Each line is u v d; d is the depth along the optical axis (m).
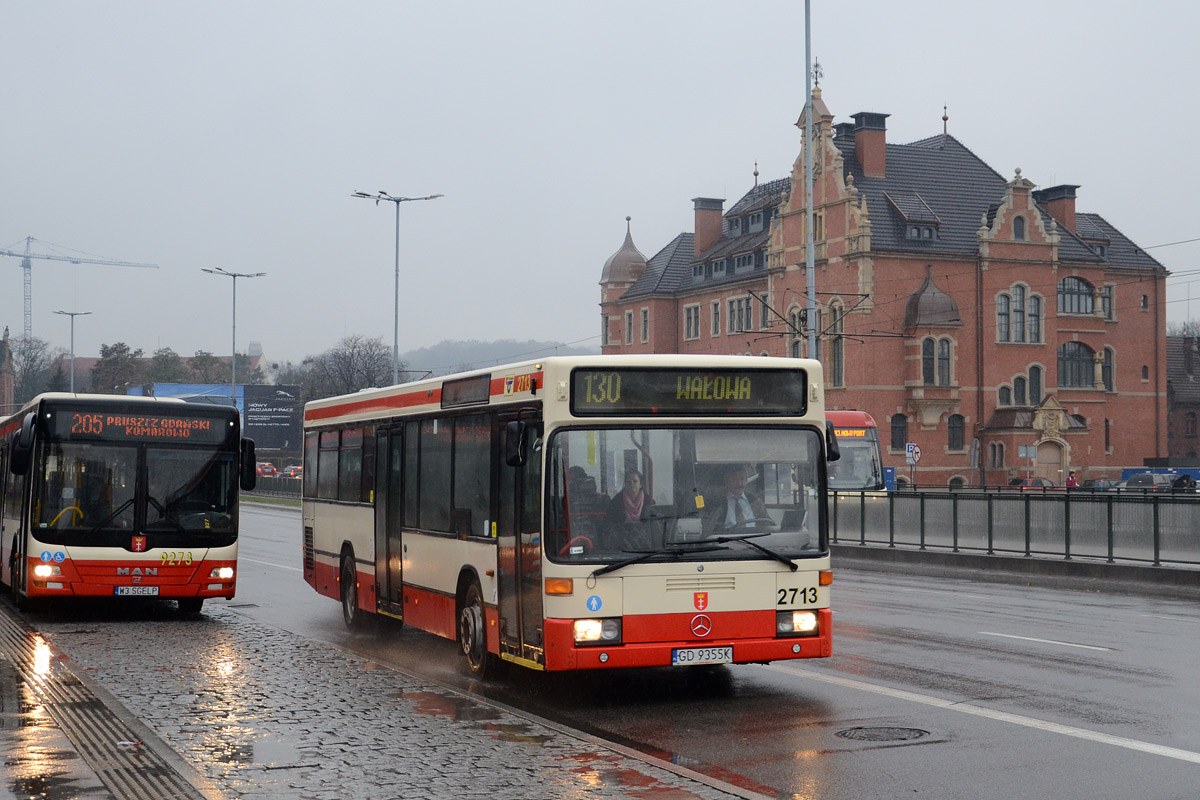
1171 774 8.55
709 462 11.38
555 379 11.15
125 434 18.61
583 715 11.05
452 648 15.69
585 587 10.93
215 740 9.61
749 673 13.07
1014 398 73.50
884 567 30.55
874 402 70.31
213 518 18.80
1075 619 18.08
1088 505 25.86
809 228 41.16
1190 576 22.91
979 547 28.84
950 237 73.00
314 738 9.66
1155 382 80.19
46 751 9.12
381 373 101.38
